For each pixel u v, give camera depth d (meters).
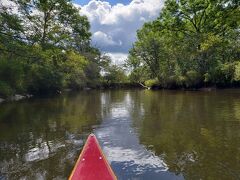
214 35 43.06
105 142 9.92
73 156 8.37
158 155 8.23
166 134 10.97
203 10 44.97
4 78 29.30
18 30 24.67
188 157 7.95
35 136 11.23
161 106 20.58
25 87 34.25
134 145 9.43
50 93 42.41
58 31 38.72
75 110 19.67
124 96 34.91
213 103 21.12
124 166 7.31
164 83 51.69
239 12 42.38
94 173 3.19
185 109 18.17
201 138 10.13
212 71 40.41
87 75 68.50
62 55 42.19
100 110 19.42
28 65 33.44
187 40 44.00
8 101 27.59
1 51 26.25
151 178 6.50
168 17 47.16
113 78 77.75
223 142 9.48
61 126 13.30
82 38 43.75
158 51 59.41
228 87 41.44
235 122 13.01
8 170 7.24
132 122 13.95
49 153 8.74
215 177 6.45
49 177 6.71
